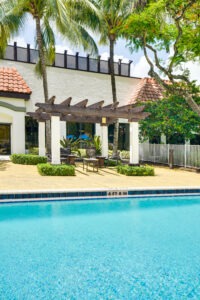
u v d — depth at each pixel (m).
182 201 9.22
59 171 12.40
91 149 17.98
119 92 23.95
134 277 4.23
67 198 8.60
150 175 13.41
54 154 13.10
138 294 3.71
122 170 13.65
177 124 17.70
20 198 8.20
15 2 16.83
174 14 15.16
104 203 8.66
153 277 4.24
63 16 15.81
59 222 6.96
